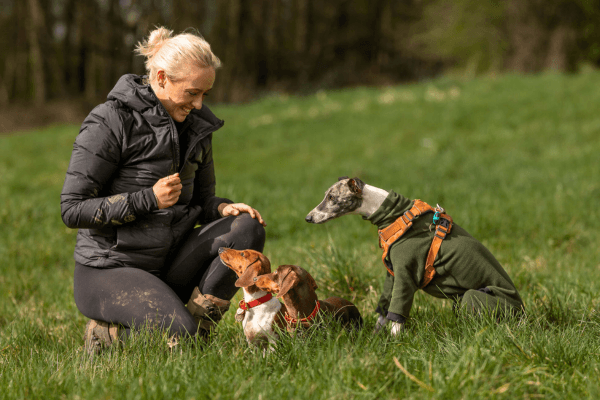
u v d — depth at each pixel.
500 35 34.72
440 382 2.11
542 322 3.08
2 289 4.62
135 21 30.27
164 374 2.26
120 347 2.72
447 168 9.66
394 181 8.84
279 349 2.51
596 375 2.24
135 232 2.75
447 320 2.98
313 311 2.70
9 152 15.86
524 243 5.25
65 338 3.28
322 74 38.47
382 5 40.69
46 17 29.39
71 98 30.12
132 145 2.71
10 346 3.06
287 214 6.68
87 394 2.10
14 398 2.16
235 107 24.92
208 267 2.84
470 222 5.74
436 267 2.91
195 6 32.47
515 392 2.12
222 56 34.31
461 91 20.06
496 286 2.89
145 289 2.66
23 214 6.98
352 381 2.18
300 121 18.39
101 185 2.72
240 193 7.51
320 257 4.21
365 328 2.91
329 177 10.23
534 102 16.22
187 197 2.96
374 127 16.09
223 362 2.43
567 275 4.10
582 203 6.53
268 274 2.57
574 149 11.20
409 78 41.53
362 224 6.20
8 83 30.02
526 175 8.63
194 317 2.84
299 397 2.06
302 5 38.09
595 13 27.64
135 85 2.71
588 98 15.95
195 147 2.88
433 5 38.47
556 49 28.67
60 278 4.95
